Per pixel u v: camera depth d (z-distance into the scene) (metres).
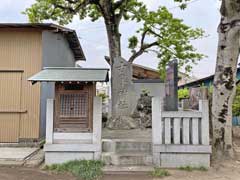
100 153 7.41
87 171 6.68
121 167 7.16
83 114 7.50
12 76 10.45
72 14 13.88
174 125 7.37
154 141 7.34
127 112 12.59
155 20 15.57
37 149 9.42
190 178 6.46
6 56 10.46
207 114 7.35
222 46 7.91
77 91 7.49
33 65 10.42
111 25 13.64
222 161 7.63
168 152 7.29
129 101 12.72
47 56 10.96
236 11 7.68
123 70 12.80
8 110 10.35
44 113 10.89
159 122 7.38
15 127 10.34
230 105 7.94
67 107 7.50
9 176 6.52
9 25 10.03
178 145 7.29
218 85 7.97
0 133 10.32
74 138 7.45
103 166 7.19
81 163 7.16
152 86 20.42
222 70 7.90
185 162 7.26
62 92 7.49
